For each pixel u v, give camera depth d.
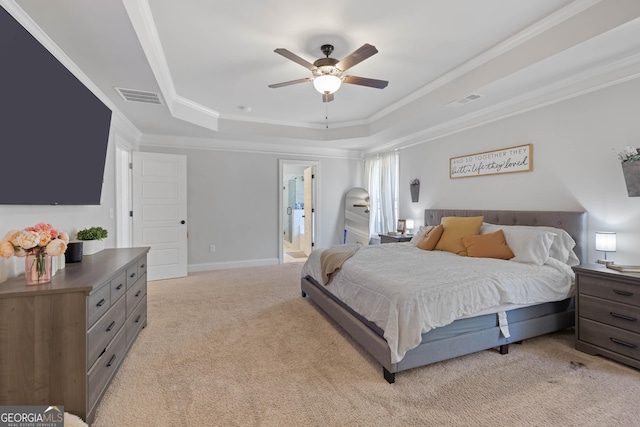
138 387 1.87
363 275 2.38
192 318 3.02
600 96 2.67
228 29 2.42
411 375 2.01
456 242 3.37
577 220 2.78
